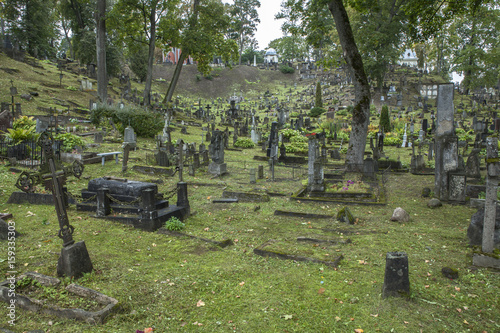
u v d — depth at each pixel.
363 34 33.19
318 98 55.38
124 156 15.06
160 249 6.95
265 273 5.89
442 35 60.00
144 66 65.50
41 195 9.90
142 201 8.16
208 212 10.17
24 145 15.12
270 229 8.66
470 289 5.36
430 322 4.46
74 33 58.59
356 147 15.34
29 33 52.19
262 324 4.38
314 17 17.59
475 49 54.16
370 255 6.70
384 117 37.44
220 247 7.13
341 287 5.35
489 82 55.25
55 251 6.53
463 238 7.80
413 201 12.02
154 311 4.64
